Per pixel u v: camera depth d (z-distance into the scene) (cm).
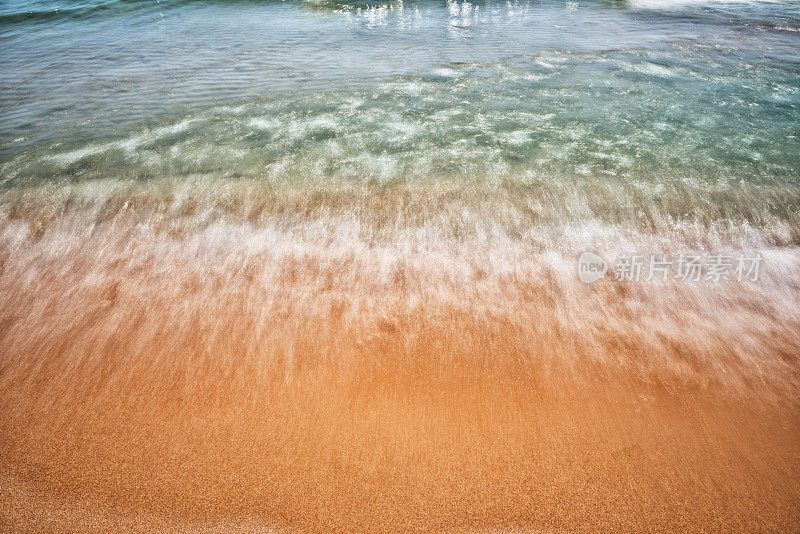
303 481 262
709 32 1194
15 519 245
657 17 1365
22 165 610
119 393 314
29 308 385
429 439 284
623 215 491
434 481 263
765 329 349
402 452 277
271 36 1216
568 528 241
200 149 649
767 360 325
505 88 840
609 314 367
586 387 312
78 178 580
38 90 870
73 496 255
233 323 367
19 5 1582
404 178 569
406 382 319
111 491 257
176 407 305
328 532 241
